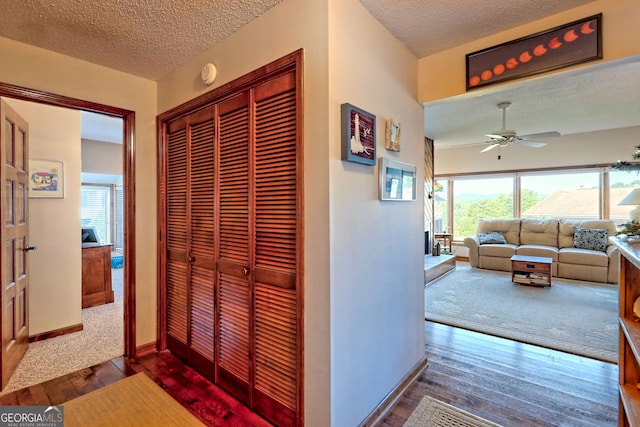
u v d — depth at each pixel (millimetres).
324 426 1508
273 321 1729
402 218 2102
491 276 5387
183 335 2430
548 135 3982
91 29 1864
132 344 2506
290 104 1633
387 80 1903
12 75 1977
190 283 2336
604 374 2287
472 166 6949
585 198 5816
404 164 2076
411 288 2221
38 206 2895
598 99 3635
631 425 1202
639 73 2902
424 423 1767
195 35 1952
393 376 1993
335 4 1513
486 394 2037
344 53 1561
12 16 1719
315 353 1540
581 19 1686
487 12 1744
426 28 1895
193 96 2254
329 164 1478
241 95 1913
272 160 1718
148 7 1660
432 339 2908
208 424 1753
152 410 1873
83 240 4195
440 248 6809
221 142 2053
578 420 1794
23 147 2523
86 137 5488
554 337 2924
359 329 1679
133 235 2514
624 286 1529
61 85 2162
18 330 2408
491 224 6367
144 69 2412
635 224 1946
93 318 3430
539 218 6262
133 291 2516
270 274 1731
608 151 5473
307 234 1559
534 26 1830
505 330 3098
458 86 2107
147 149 2592
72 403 1944
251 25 1820
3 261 2088
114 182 7242
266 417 1772
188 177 2340
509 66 1901
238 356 1947
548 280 4676
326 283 1491
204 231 2203
